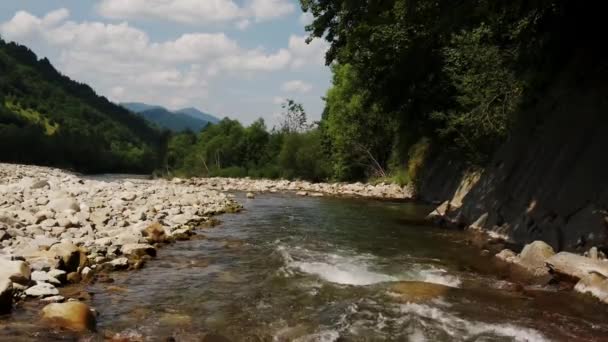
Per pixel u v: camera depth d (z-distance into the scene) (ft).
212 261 39.32
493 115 69.00
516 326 25.39
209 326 24.61
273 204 90.53
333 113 176.35
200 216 64.69
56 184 78.84
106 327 23.43
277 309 27.66
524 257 40.16
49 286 27.30
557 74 56.59
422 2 54.65
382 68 97.30
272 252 43.62
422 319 26.20
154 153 454.81
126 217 51.67
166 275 34.17
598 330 24.98
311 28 85.76
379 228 61.31
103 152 440.45
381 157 168.66
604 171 41.86
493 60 67.56
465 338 23.80
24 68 619.26
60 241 36.11
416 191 114.42
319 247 47.32
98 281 31.22
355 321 25.82
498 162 63.93
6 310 23.80
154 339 22.29
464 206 66.69
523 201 52.90
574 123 49.60
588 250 38.45
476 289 32.65
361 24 84.38
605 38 48.49
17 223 39.83
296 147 211.00
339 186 141.90
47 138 391.04
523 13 51.60
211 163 296.92
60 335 21.70
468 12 52.29
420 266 39.73
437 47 89.76
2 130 362.33
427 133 104.58
